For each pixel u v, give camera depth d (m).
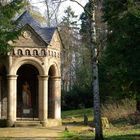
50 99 35.16
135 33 21.38
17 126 31.81
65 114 47.78
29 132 27.23
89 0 21.61
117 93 25.91
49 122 32.62
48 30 34.25
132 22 21.33
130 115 33.69
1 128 30.38
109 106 36.75
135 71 21.27
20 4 22.48
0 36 21.95
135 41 21.42
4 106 35.12
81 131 27.84
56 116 34.66
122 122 32.47
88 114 45.97
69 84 70.25
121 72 22.53
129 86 23.03
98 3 23.86
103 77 37.28
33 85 36.00
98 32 23.92
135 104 35.50
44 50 33.09
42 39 33.00
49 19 38.66
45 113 32.62
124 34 21.95
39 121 32.38
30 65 35.59
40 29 33.78
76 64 70.88
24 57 32.72
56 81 35.09
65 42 61.62
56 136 24.75
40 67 32.91
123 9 23.47
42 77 32.88
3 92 35.22
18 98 35.84
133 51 21.47
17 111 35.69
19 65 32.69
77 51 65.69
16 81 33.44
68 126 32.28
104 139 22.06
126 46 21.72
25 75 36.09
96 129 20.66
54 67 34.81
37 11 39.00
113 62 23.20
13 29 22.95
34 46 32.84
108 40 23.69
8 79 32.47
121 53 22.05
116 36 23.02
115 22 23.20
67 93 55.81
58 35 35.16
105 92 39.03
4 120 32.25
